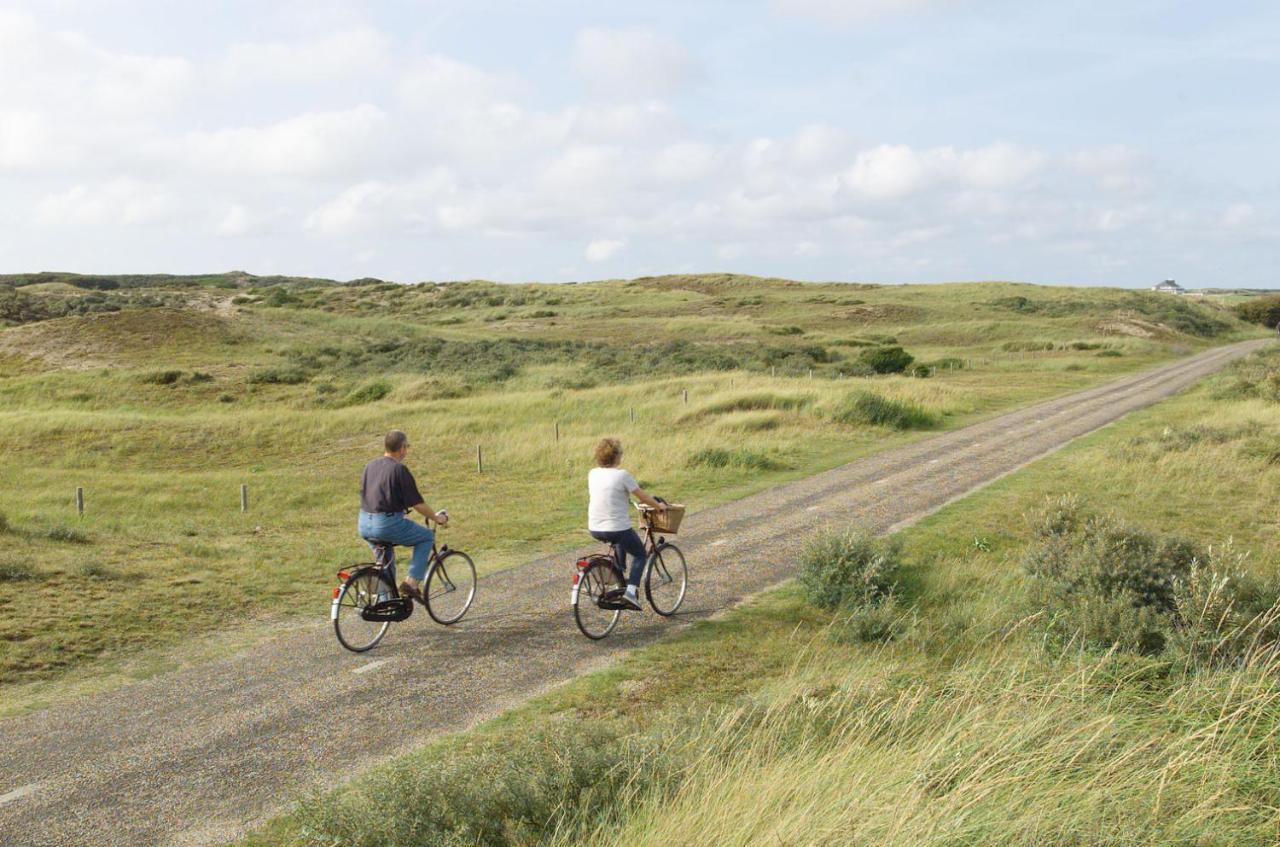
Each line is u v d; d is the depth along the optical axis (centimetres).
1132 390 3953
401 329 7019
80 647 864
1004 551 1245
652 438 2564
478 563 1283
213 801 543
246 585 1131
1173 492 1638
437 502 1862
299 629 938
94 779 577
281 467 2725
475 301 11694
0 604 990
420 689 738
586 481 2059
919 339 7969
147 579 1145
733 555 1241
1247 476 1720
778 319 9412
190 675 790
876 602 964
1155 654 734
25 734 656
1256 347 7500
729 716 574
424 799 458
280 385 4644
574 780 482
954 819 375
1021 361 5991
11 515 1892
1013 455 2177
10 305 9831
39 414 3459
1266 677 590
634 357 5750
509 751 546
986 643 836
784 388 3350
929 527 1388
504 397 3694
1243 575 816
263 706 706
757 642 851
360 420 3250
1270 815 414
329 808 450
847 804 401
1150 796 414
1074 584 903
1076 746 464
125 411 4153
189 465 2839
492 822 452
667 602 1000
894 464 2108
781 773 445
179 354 5466
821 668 764
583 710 679
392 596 868
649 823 420
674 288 13288
